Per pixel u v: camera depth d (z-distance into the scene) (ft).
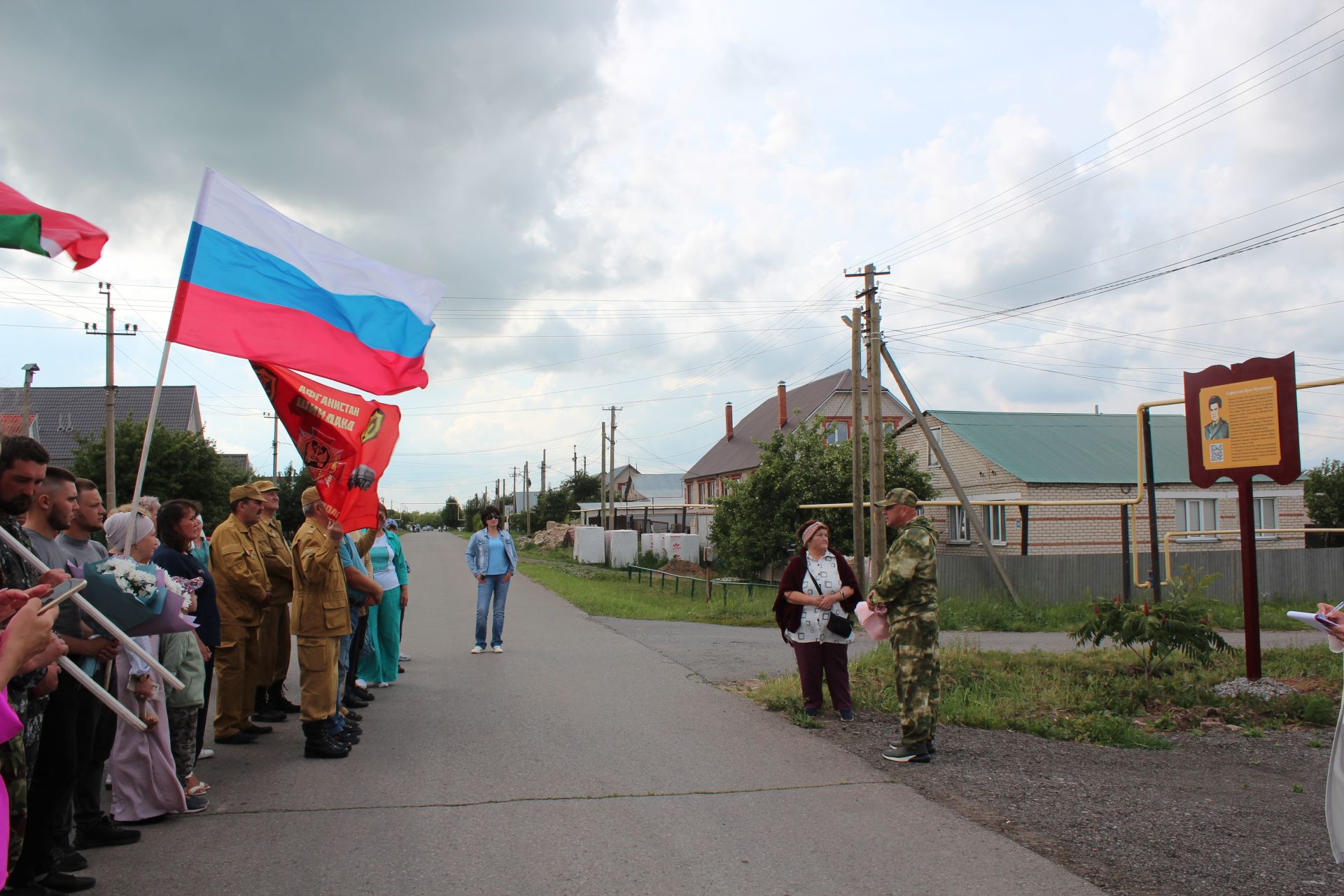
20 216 12.50
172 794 16.52
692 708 27.58
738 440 200.85
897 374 68.49
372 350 20.52
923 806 17.99
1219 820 17.39
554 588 80.69
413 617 54.90
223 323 17.99
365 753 21.98
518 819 16.96
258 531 25.43
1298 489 91.61
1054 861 14.99
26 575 12.38
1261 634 55.11
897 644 21.68
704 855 15.11
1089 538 87.30
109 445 77.41
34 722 12.01
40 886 13.21
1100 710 28.02
